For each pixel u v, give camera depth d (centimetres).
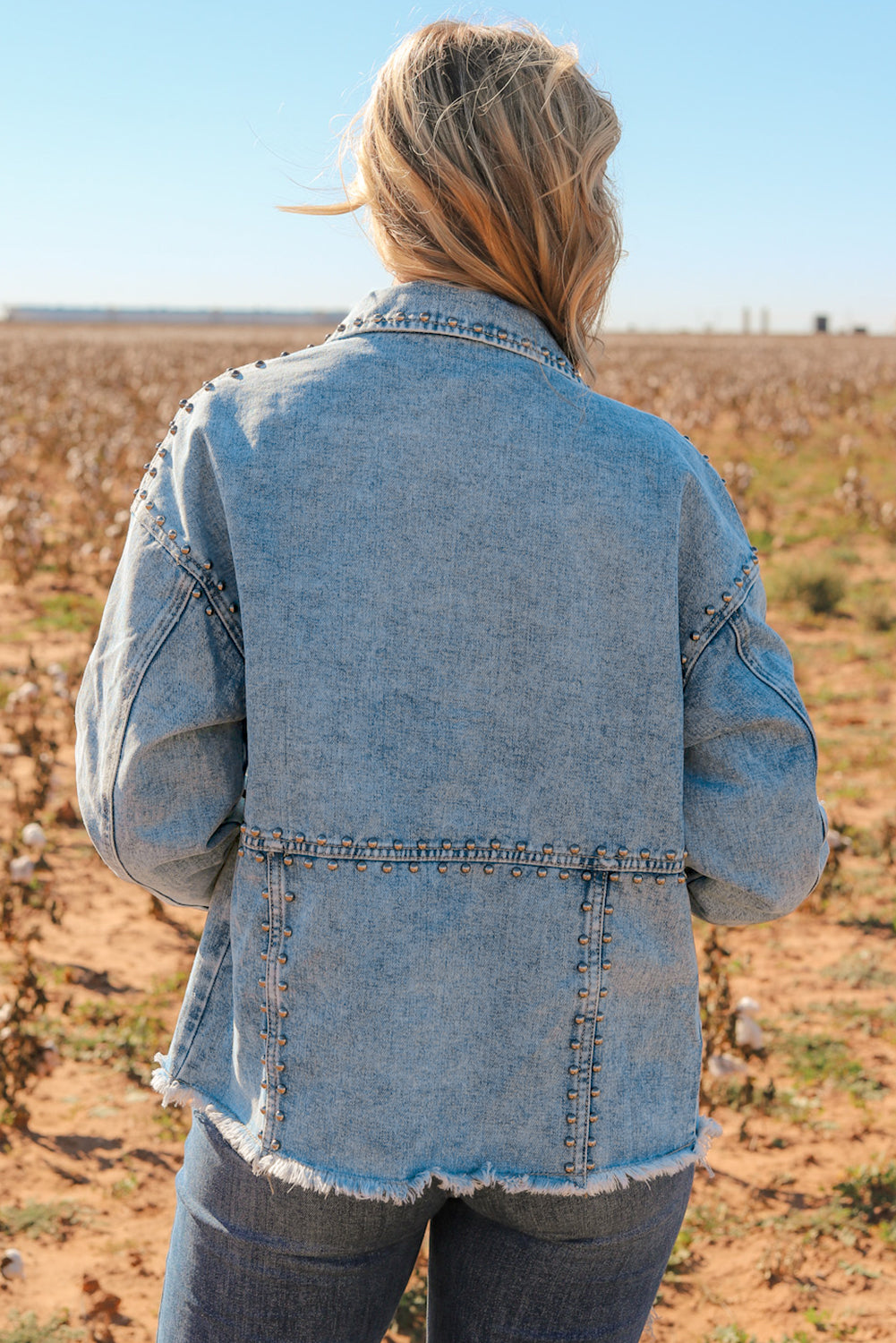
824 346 6394
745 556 113
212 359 3538
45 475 1423
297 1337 106
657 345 6494
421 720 102
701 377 3045
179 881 112
